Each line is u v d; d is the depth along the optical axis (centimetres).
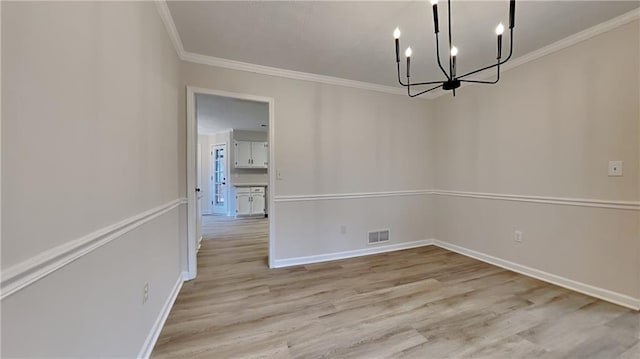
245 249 393
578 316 197
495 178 313
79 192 91
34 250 71
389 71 319
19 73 66
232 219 667
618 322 188
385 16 209
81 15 92
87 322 95
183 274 273
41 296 73
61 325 82
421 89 381
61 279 82
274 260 313
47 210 76
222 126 665
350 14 206
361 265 317
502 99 304
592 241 230
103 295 106
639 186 204
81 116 92
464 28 226
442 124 389
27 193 68
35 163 71
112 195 114
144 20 154
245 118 565
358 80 347
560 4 193
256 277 281
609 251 220
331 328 185
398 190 383
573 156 241
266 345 167
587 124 232
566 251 247
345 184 350
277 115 313
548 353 158
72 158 87
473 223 342
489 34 236
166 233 205
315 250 334
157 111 181
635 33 204
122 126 124
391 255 357
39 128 73
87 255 95
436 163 400
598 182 226
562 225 250
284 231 319
